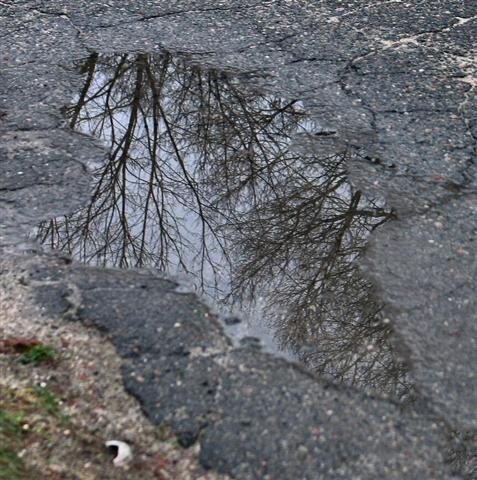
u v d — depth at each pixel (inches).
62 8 255.1
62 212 176.4
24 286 153.6
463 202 176.2
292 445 122.8
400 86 217.2
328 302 153.8
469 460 122.3
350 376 136.2
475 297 152.3
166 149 198.8
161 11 253.4
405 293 153.6
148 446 121.9
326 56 230.7
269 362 138.6
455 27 244.2
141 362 137.2
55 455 117.0
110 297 151.7
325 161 192.9
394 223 171.2
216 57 231.1
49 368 134.3
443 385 134.6
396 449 123.3
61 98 214.5
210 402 129.7
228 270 163.2
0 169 187.6
